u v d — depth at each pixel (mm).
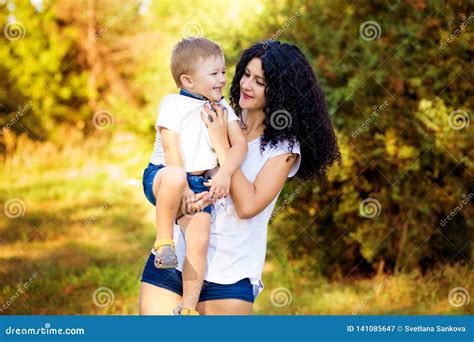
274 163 3338
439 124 6266
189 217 3268
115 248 7219
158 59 7793
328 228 6664
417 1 6164
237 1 6676
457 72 6223
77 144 8094
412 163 6371
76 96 8148
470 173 6371
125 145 7984
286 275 6715
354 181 6457
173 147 3346
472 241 6465
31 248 7164
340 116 6293
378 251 6594
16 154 8031
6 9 8070
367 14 6281
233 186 3256
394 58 6242
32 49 8117
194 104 3406
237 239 3273
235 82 3588
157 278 3285
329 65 6289
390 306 6336
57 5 8102
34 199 7676
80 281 6750
